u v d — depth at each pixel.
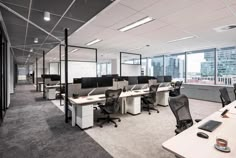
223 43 5.42
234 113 2.15
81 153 2.23
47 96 6.77
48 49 7.11
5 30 3.88
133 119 3.84
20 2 2.32
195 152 1.13
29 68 23.59
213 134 1.44
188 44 5.65
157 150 2.33
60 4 2.39
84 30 3.91
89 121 3.22
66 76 3.62
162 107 5.15
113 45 6.01
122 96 3.88
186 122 1.94
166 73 8.62
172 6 2.48
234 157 1.06
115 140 2.66
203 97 6.51
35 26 3.53
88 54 8.76
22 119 3.82
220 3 2.35
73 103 3.19
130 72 7.46
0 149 2.32
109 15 2.89
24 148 2.36
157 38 4.75
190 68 7.37
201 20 3.11
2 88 4.04
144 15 2.88
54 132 2.99
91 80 3.78
